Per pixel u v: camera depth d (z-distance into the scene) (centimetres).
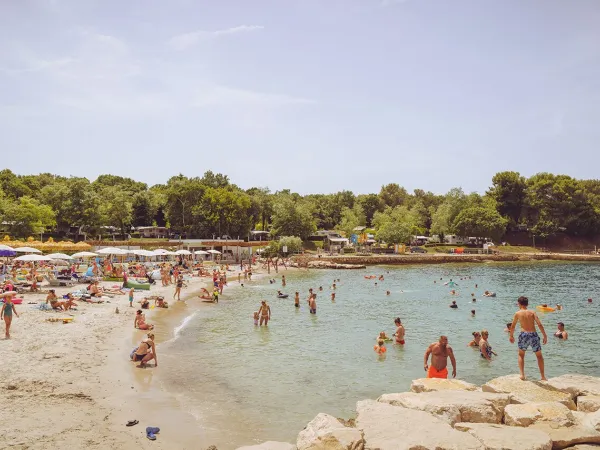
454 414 1012
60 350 1752
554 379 1236
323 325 2741
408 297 4212
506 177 13350
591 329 2708
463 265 9162
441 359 1430
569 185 12588
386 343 2239
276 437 1106
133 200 11900
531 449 835
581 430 926
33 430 1012
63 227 9506
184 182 12519
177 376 1588
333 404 1370
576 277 6488
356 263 8950
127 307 3008
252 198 13500
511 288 5072
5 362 1555
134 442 1000
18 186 10456
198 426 1141
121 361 1681
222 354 1973
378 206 16600
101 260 5997
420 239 13100
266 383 1565
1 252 3744
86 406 1197
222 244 8706
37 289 3466
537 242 12525
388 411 1030
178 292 3688
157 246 8112
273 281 5466
